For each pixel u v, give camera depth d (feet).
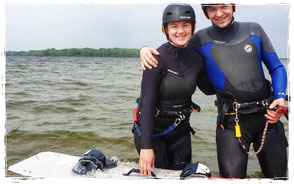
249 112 7.46
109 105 20.10
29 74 43.01
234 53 7.63
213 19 7.59
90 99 22.25
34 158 9.47
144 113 7.32
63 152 11.14
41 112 17.52
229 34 7.80
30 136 12.80
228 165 7.39
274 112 7.29
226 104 7.72
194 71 7.71
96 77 41.37
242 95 7.57
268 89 7.77
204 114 17.83
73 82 33.42
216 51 7.77
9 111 17.43
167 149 8.71
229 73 7.62
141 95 8.00
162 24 7.50
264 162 7.77
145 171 7.20
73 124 14.92
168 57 7.51
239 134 7.47
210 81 8.13
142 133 7.32
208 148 11.87
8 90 25.32
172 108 7.87
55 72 49.32
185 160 8.64
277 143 7.58
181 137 8.54
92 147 11.76
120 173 8.33
